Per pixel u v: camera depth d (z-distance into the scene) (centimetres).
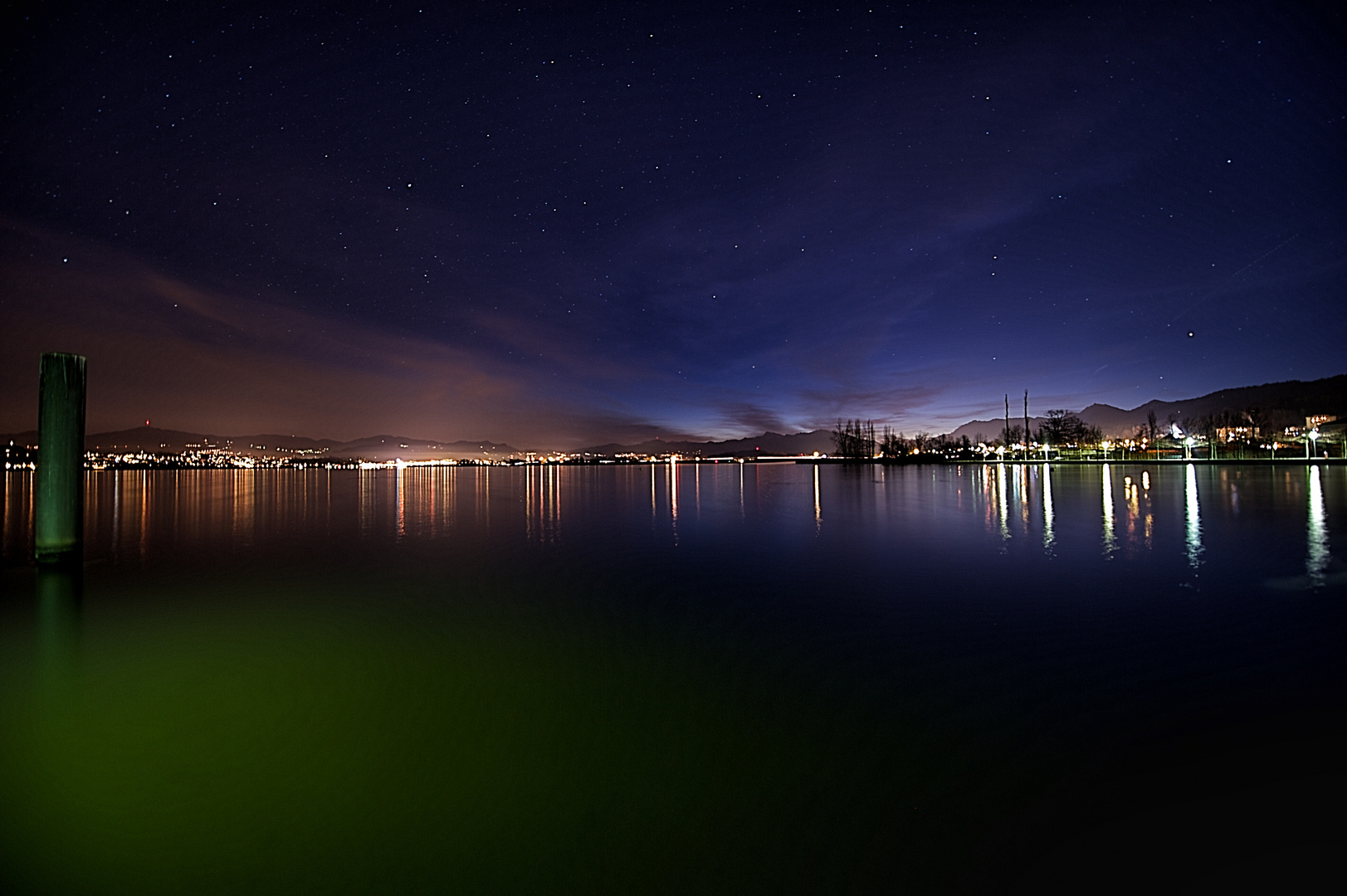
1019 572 1012
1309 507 2045
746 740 427
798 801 351
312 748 419
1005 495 2756
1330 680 516
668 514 2206
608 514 2206
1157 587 886
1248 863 292
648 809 345
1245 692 495
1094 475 4872
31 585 998
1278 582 904
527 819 336
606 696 510
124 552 1352
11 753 414
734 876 291
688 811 342
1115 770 379
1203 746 407
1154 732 429
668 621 752
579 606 834
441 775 382
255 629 727
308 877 293
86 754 412
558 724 455
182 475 8488
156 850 313
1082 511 2002
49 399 1170
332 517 2169
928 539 1419
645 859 303
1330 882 278
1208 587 884
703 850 309
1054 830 321
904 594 873
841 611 786
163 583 1002
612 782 372
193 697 514
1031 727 441
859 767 389
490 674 567
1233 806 337
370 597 899
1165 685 513
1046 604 802
